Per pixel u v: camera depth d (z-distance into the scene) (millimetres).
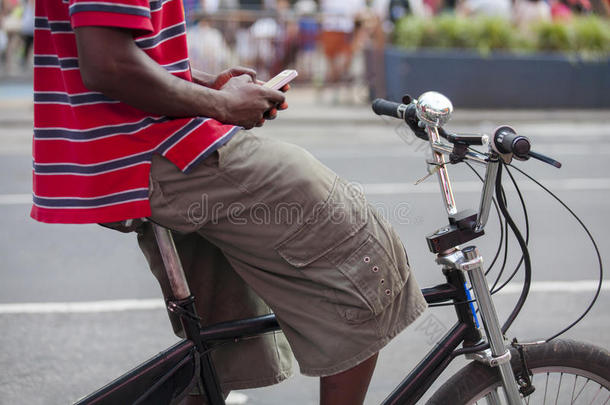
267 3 14227
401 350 4250
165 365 2102
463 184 8328
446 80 13875
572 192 8156
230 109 1973
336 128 12391
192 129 1931
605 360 2400
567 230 6629
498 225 6711
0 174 8688
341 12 14172
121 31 1766
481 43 13969
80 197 1957
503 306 4859
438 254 2230
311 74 14156
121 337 4438
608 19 15102
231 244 2059
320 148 10648
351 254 2014
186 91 1884
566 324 4590
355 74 14617
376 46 14227
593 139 11891
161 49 1951
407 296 2135
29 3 14375
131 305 4930
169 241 2068
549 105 14320
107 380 3934
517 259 5789
